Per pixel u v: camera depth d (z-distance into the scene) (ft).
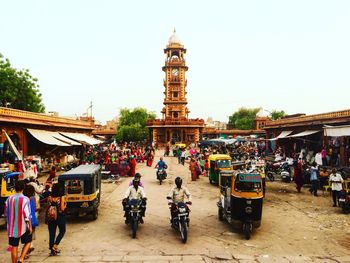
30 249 23.52
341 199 37.78
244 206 27.94
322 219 34.47
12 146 56.13
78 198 32.55
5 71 105.29
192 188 55.57
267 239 27.63
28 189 21.52
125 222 31.12
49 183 39.06
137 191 30.68
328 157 67.41
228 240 27.25
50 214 22.82
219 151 98.43
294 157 82.79
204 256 22.98
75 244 26.00
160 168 60.90
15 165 53.26
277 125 104.73
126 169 70.23
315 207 40.52
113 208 40.09
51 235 23.18
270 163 71.61
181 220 26.81
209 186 57.93
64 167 74.54
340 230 30.40
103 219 34.55
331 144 71.05
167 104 202.90
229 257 22.65
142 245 25.77
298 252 24.38
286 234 29.12
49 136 77.10
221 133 228.43
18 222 19.72
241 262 21.86
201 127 190.29
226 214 30.53
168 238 27.68
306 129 84.64
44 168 70.85
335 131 49.83
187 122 189.26
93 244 25.99
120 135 195.11
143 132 200.85
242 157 91.66
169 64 202.39
